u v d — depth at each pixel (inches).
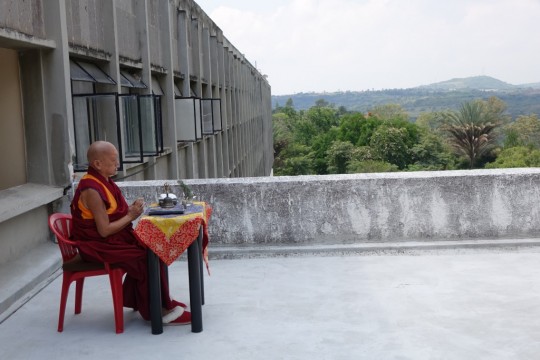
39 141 326.0
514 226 290.4
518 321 196.5
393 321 199.5
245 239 291.1
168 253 188.4
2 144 303.4
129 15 512.7
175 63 707.4
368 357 172.1
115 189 196.4
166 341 188.1
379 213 289.9
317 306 216.1
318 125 6230.3
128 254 193.8
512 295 222.2
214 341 187.2
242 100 1547.7
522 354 171.6
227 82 1208.2
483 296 221.9
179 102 668.7
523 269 255.4
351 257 279.9
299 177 296.2
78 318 211.8
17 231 278.2
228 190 289.7
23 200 275.4
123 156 442.3
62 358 177.6
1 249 262.8
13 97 315.6
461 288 231.8
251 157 1841.8
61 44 325.1
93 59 426.9
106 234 190.9
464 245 282.8
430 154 3909.9
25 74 323.6
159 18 634.2
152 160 547.5
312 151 4603.8
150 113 478.3
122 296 199.0
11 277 248.1
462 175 288.7
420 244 283.1
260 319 204.8
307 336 188.9
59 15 323.9
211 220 291.0
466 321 197.6
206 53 919.0
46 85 325.4
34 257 279.1
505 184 288.7
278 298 226.2
